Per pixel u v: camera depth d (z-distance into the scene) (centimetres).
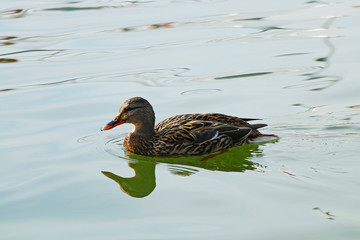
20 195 1048
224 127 1280
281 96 1554
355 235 866
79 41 2081
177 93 1598
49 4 2644
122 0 2678
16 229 915
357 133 1312
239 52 1908
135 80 1703
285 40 2003
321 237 861
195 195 1029
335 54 1834
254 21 2252
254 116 1434
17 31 2206
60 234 895
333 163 1158
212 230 894
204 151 1265
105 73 1769
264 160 1192
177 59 1861
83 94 1612
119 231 901
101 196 1044
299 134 1323
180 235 881
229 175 1126
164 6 2562
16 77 1756
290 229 889
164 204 998
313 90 1580
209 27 2194
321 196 1005
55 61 1889
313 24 2167
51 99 1583
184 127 1281
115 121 1302
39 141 1327
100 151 1289
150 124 1300
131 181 1118
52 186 1089
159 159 1259
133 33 2156
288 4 2498
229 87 1633
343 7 2388
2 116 1475
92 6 2588
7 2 2703
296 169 1137
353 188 1035
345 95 1538
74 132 1384
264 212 950
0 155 1246
